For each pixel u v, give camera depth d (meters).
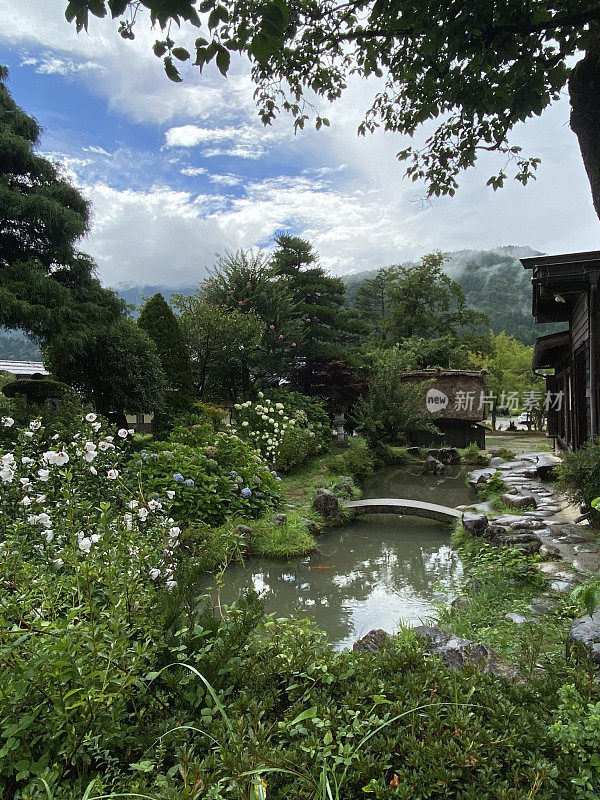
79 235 10.81
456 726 1.73
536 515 8.09
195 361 15.88
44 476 3.64
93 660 1.87
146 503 4.05
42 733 1.83
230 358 15.89
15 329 10.12
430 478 13.80
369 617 5.00
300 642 2.44
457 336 34.06
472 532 7.11
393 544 7.71
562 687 1.87
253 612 2.49
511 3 2.88
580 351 10.24
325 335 20.05
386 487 12.55
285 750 1.70
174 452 7.96
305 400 16.70
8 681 1.75
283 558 6.77
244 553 6.77
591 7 2.73
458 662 2.59
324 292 21.39
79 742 1.75
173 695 2.11
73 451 4.57
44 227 10.32
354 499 10.30
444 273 34.69
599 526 6.98
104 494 4.32
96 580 2.42
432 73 3.69
